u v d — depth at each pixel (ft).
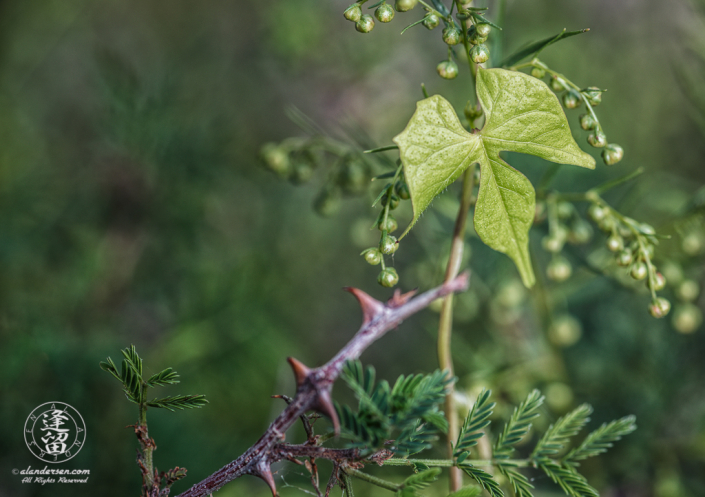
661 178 1.91
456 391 1.24
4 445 1.52
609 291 1.73
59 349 1.64
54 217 1.86
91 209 1.89
